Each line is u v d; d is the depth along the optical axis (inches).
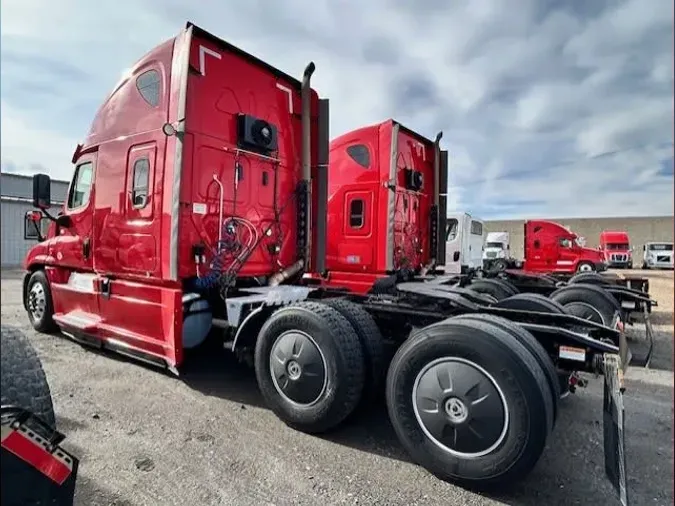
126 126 175.8
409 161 286.8
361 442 122.8
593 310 240.4
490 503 96.2
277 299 152.9
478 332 100.9
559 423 141.2
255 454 114.1
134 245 168.7
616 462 95.5
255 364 137.3
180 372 171.6
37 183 199.2
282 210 198.5
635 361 222.2
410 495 98.1
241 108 178.2
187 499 93.4
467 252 518.3
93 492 94.5
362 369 122.6
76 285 203.0
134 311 169.2
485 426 97.3
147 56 169.3
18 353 73.2
